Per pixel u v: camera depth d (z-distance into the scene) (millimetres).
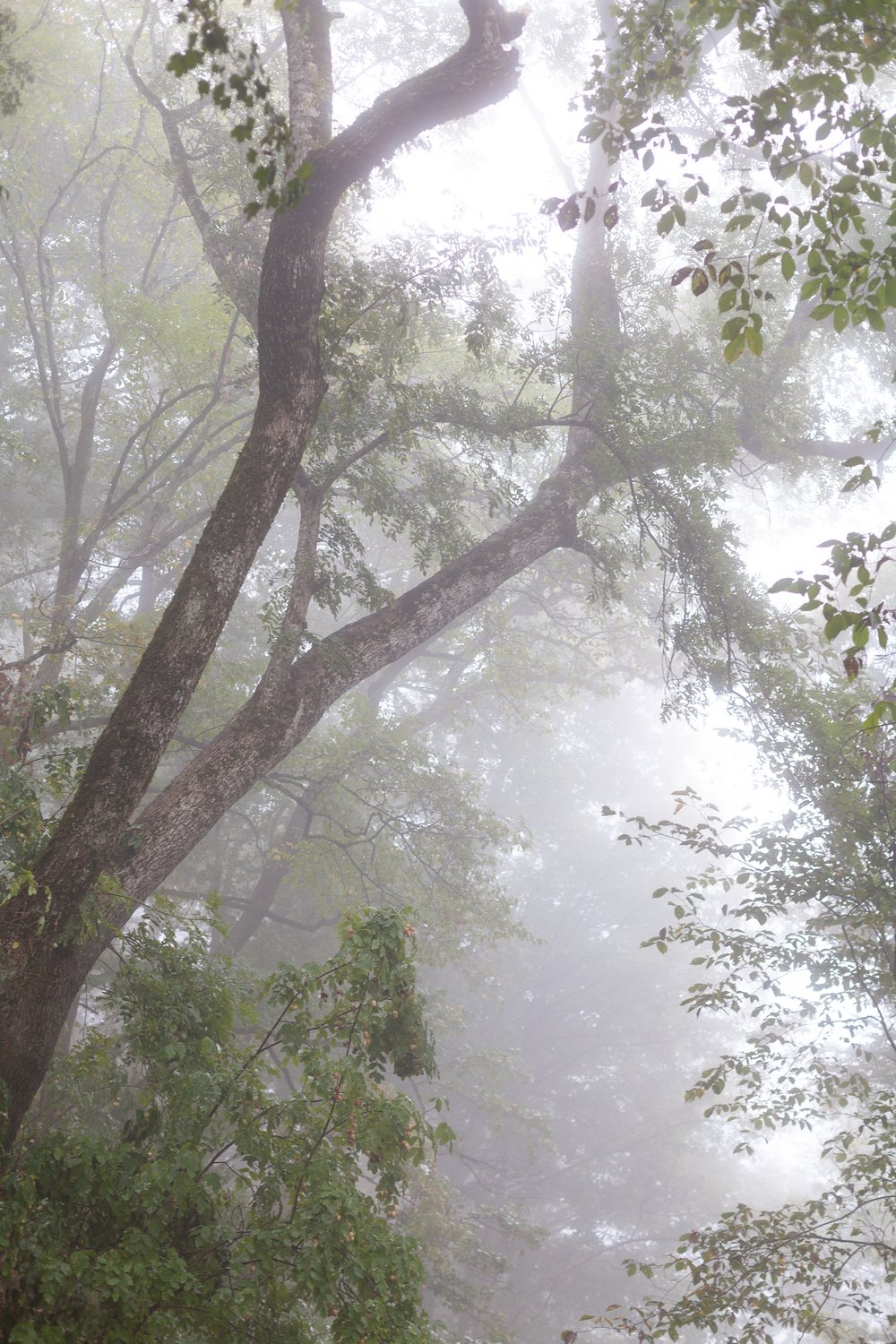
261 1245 5664
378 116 8883
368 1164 6465
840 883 9594
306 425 8516
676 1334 8641
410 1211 17094
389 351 11414
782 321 16031
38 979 6867
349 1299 5727
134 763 7312
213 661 16781
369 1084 6867
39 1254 5293
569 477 13875
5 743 8828
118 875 8672
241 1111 6418
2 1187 5605
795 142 5656
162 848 8961
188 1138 6430
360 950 6445
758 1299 8742
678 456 13289
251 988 8305
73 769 9633
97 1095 8656
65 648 12656
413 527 13320
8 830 7449
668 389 13719
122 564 16547
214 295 15914
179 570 16781
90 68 16875
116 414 17078
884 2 5172
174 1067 6898
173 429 17438
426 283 11547
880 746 9625
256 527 8102
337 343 11023
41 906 6895
